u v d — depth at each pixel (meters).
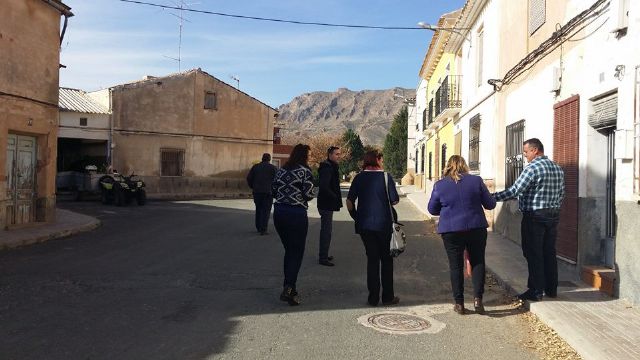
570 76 7.82
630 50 5.95
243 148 30.00
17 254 9.12
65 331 4.96
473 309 6.09
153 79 26.12
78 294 6.33
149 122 25.94
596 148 7.18
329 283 7.26
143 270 7.81
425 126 29.53
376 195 6.11
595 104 7.09
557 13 8.48
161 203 21.86
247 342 4.79
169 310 5.75
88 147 25.88
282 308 5.95
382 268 6.25
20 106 11.33
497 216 12.23
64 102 23.94
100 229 12.76
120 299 6.15
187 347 4.62
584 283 7.05
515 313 5.94
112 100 24.67
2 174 10.93
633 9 5.88
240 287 6.88
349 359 4.43
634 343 4.68
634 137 5.81
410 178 41.69
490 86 13.15
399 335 5.09
